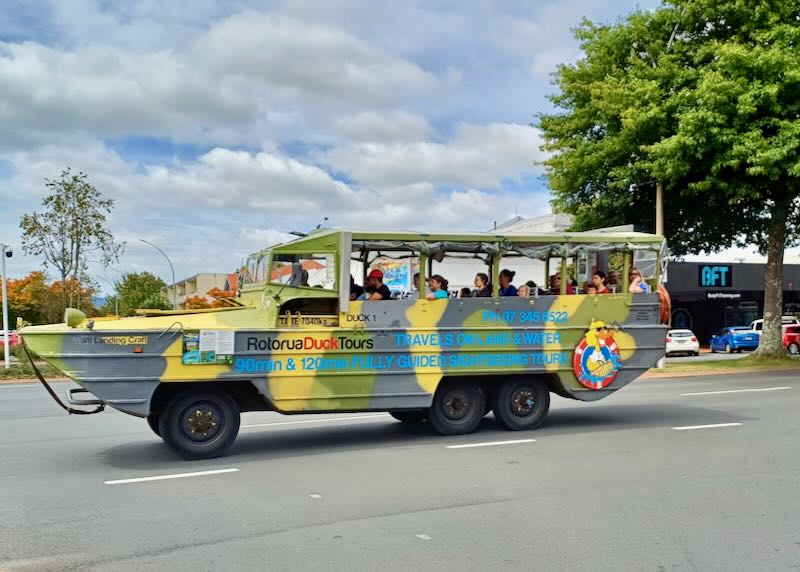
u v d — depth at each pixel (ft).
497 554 18.24
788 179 69.21
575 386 36.78
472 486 25.26
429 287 35.78
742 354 126.93
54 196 105.40
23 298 170.09
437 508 22.50
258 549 18.83
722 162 65.98
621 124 73.31
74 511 22.75
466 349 34.60
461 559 17.88
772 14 67.77
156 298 161.58
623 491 24.38
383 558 18.01
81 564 17.87
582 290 38.17
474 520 21.18
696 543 19.03
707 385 58.75
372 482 26.03
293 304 33.24
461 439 34.47
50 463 30.40
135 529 20.75
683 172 67.97
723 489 24.57
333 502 23.36
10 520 21.81
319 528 20.58
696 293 144.36
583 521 21.01
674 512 21.88
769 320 81.10
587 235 36.73
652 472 27.17
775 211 78.69
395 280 36.37
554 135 80.84
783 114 65.36
